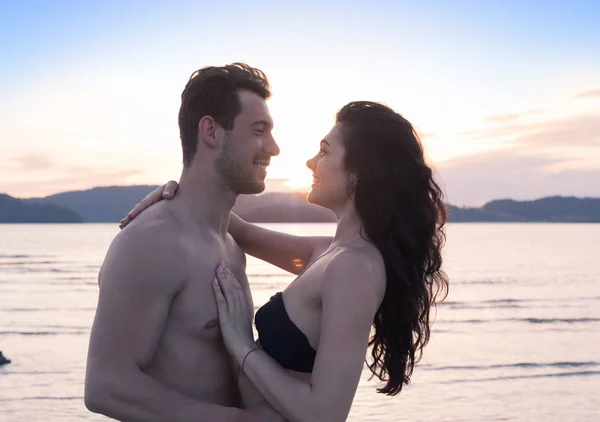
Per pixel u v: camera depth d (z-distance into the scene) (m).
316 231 167.25
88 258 71.50
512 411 14.94
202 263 2.61
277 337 2.60
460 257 77.81
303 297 2.57
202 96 2.67
